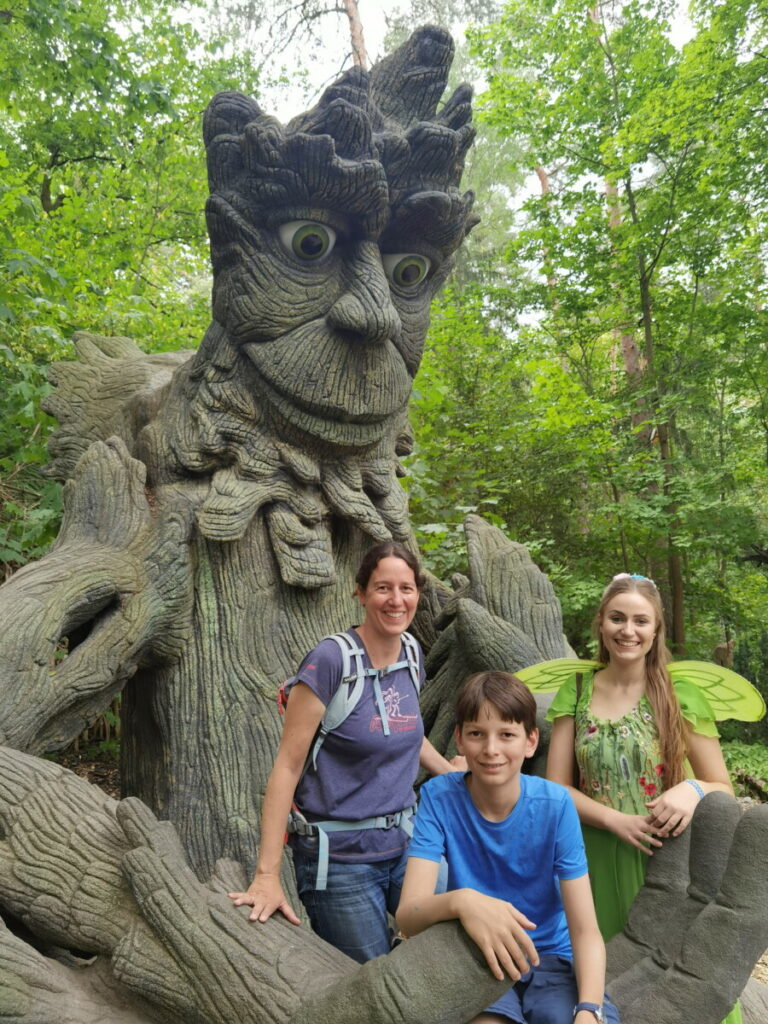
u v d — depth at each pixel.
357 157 2.71
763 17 7.18
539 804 1.62
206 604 2.80
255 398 2.92
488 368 8.05
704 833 1.77
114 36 7.05
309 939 1.79
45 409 3.67
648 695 1.98
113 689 2.62
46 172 9.91
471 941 1.41
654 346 8.93
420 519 6.41
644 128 7.50
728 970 1.59
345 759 1.87
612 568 8.26
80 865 1.99
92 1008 1.81
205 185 10.09
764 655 8.97
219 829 2.52
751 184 7.71
